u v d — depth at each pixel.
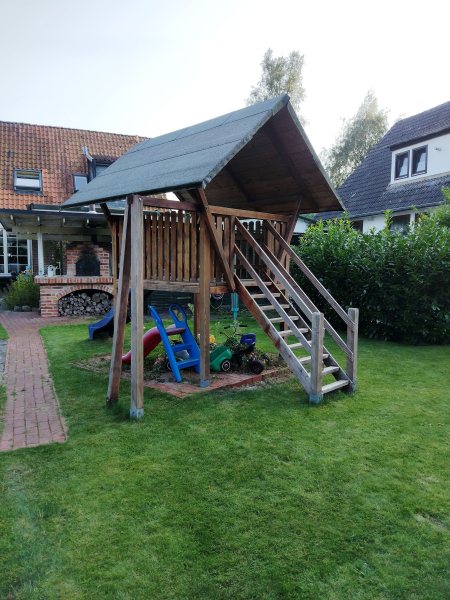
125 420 4.60
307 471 3.49
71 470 3.50
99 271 14.45
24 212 12.14
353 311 5.66
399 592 2.27
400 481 3.36
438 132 14.79
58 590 2.26
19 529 2.75
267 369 6.72
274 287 6.69
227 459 3.69
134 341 4.60
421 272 8.73
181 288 5.73
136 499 3.08
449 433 4.30
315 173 6.47
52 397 5.46
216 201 8.32
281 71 33.94
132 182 5.27
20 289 14.85
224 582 2.32
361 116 37.38
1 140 17.72
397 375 6.49
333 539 2.67
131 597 2.22
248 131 4.78
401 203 15.41
